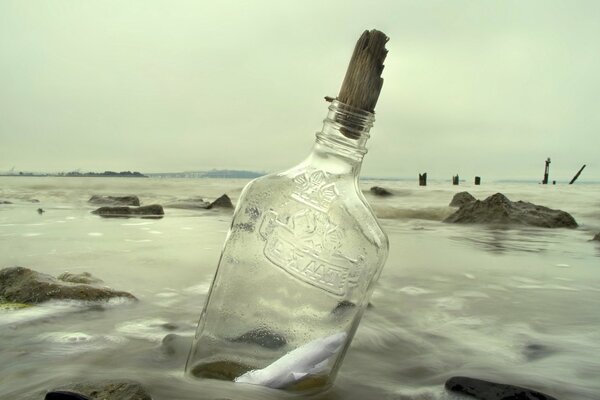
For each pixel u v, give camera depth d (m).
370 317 0.53
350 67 0.31
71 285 0.54
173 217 1.86
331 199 0.31
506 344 0.45
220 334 0.30
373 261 0.30
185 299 0.57
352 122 0.31
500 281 0.76
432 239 1.37
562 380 0.36
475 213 1.90
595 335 0.48
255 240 0.30
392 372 0.37
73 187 4.27
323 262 0.30
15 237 1.16
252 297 0.30
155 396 0.29
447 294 0.66
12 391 0.31
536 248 1.19
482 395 0.32
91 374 0.33
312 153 0.33
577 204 3.11
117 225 1.50
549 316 0.55
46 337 0.42
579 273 0.84
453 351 0.43
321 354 0.30
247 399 0.29
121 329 0.45
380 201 3.18
